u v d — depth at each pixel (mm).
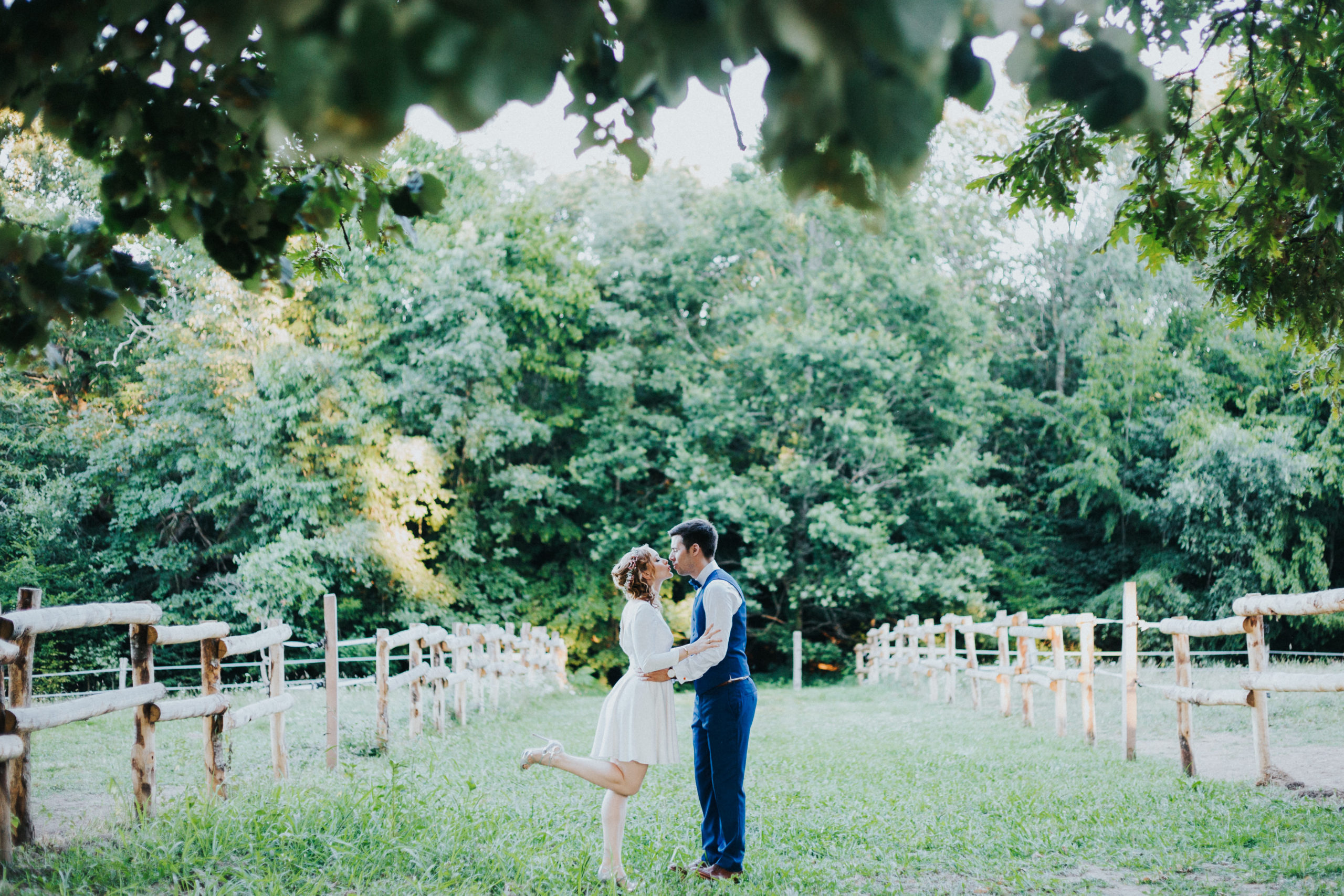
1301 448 24781
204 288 21234
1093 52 1710
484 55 1199
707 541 5172
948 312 26578
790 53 1400
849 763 8961
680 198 29203
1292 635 25656
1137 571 27703
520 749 9789
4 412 21078
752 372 26094
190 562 22906
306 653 23969
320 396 21688
